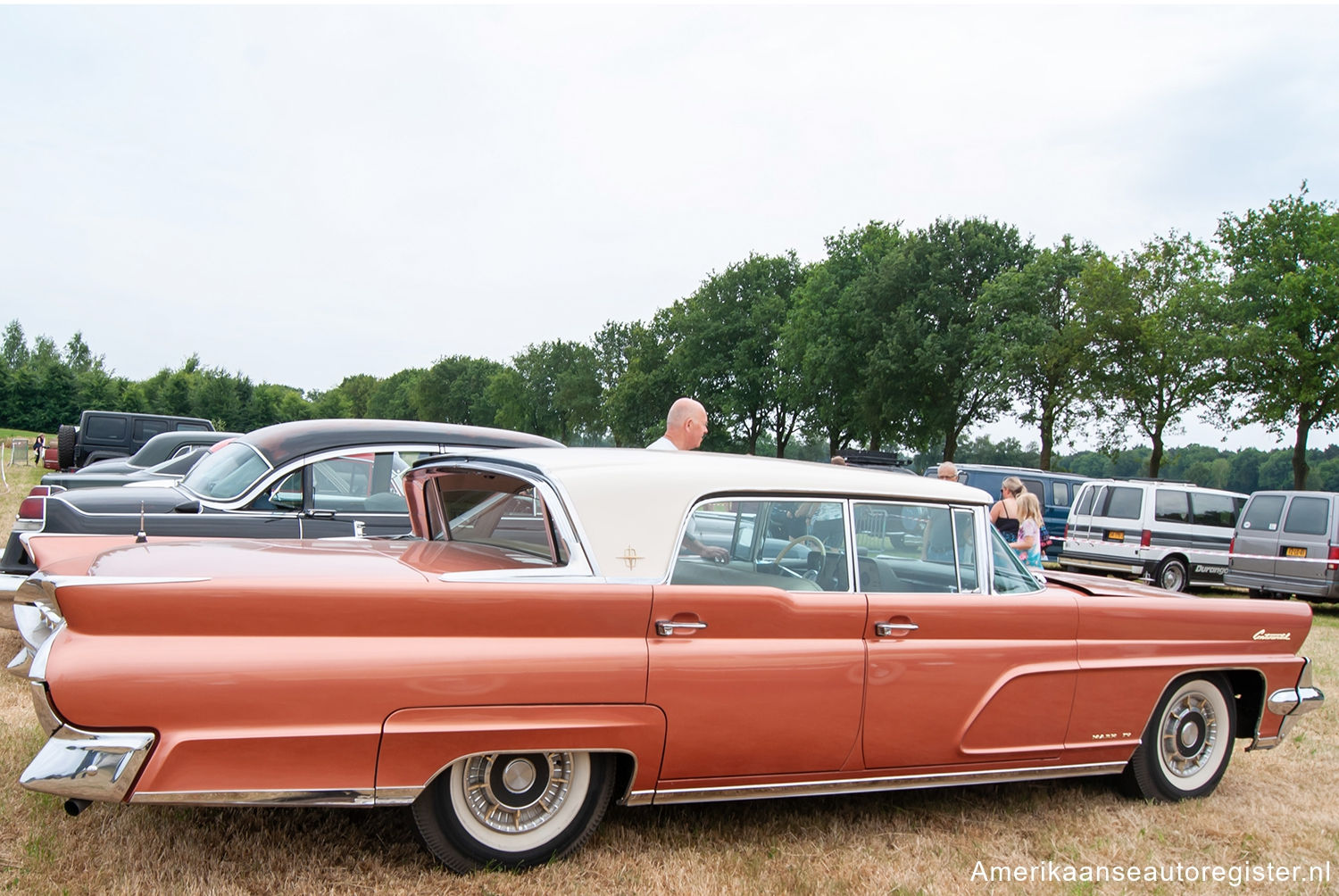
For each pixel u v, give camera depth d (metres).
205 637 2.67
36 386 79.94
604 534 3.24
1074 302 32.16
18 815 3.36
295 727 2.69
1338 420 27.03
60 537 3.76
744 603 3.34
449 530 4.11
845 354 38.66
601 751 3.14
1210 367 27.61
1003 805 4.26
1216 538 15.26
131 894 2.82
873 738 3.56
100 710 2.51
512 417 106.75
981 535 3.99
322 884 2.98
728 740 3.28
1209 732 4.53
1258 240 28.97
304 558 3.17
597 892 3.05
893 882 3.31
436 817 3.01
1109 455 31.39
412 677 2.82
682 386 61.72
